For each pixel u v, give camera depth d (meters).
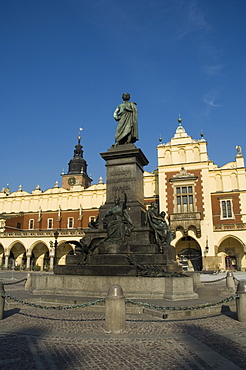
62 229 57.12
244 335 7.39
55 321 8.72
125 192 15.38
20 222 60.06
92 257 12.91
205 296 12.21
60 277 12.23
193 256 46.94
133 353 6.11
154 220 14.68
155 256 12.48
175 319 8.87
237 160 48.53
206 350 6.29
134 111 17.27
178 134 50.31
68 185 74.56
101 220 15.27
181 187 47.50
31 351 6.23
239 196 46.84
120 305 7.72
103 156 16.06
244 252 43.94
